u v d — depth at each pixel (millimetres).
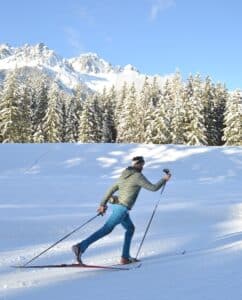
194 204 14250
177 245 9203
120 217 7465
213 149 30594
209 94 67875
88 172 25547
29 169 25797
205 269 6246
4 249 8758
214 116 67812
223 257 6965
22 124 61094
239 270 6020
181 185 20281
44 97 74438
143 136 64688
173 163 27375
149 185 7570
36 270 7012
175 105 60375
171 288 5367
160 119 59125
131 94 69000
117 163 27375
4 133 59000
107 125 75438
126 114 68562
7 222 10828
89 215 12258
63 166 26438
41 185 18438
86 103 67250
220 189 19328
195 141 58844
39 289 5809
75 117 73188
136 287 5574
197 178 24656
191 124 59188
